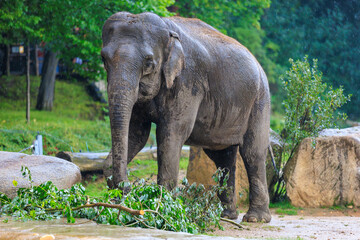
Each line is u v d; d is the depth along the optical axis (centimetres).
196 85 908
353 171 1344
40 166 930
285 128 1494
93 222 634
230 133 1012
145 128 923
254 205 1058
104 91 3366
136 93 804
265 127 1062
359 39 3234
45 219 661
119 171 770
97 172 1547
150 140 2391
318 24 3409
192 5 2820
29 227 577
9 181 858
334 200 1344
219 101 955
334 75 3148
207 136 977
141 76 819
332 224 1053
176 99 880
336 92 1488
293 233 903
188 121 896
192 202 855
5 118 2428
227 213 1103
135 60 802
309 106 1459
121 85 785
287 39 3588
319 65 3225
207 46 953
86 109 3077
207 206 855
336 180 1350
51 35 2144
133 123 913
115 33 822
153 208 679
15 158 930
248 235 860
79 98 3238
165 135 877
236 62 990
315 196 1352
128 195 695
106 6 1955
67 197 703
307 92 1455
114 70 797
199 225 834
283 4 3675
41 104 2958
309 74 1487
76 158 1482
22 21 2009
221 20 3027
